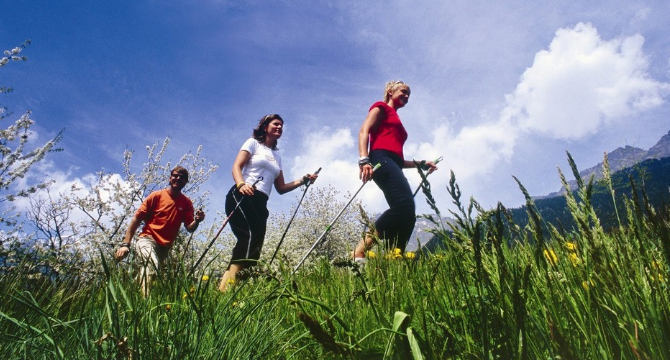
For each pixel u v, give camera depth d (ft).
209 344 4.41
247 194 14.34
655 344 2.25
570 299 2.67
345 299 5.42
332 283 6.87
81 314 3.92
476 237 2.64
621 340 2.42
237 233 14.28
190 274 5.10
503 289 2.67
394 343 3.42
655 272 2.37
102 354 3.55
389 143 14.55
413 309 3.83
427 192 2.95
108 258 4.97
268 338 5.12
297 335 5.29
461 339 3.37
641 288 2.39
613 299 2.46
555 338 2.04
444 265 4.47
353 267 4.22
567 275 2.85
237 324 4.57
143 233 16.08
